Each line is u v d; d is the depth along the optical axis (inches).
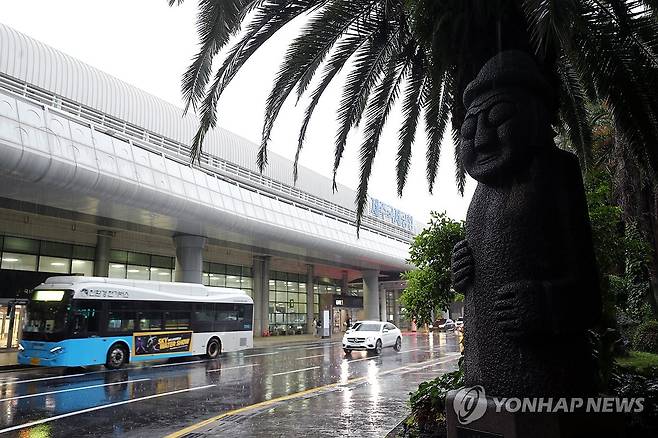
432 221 288.2
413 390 428.8
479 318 152.1
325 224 1237.1
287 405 353.7
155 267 1224.8
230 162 1045.2
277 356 837.2
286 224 1078.4
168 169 807.1
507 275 143.9
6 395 430.0
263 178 1130.7
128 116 855.1
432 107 334.6
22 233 940.6
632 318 526.3
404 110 341.4
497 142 148.9
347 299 1676.9
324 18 259.0
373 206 1563.7
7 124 568.1
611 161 482.0
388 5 253.1
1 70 659.4
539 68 164.1
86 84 791.1
